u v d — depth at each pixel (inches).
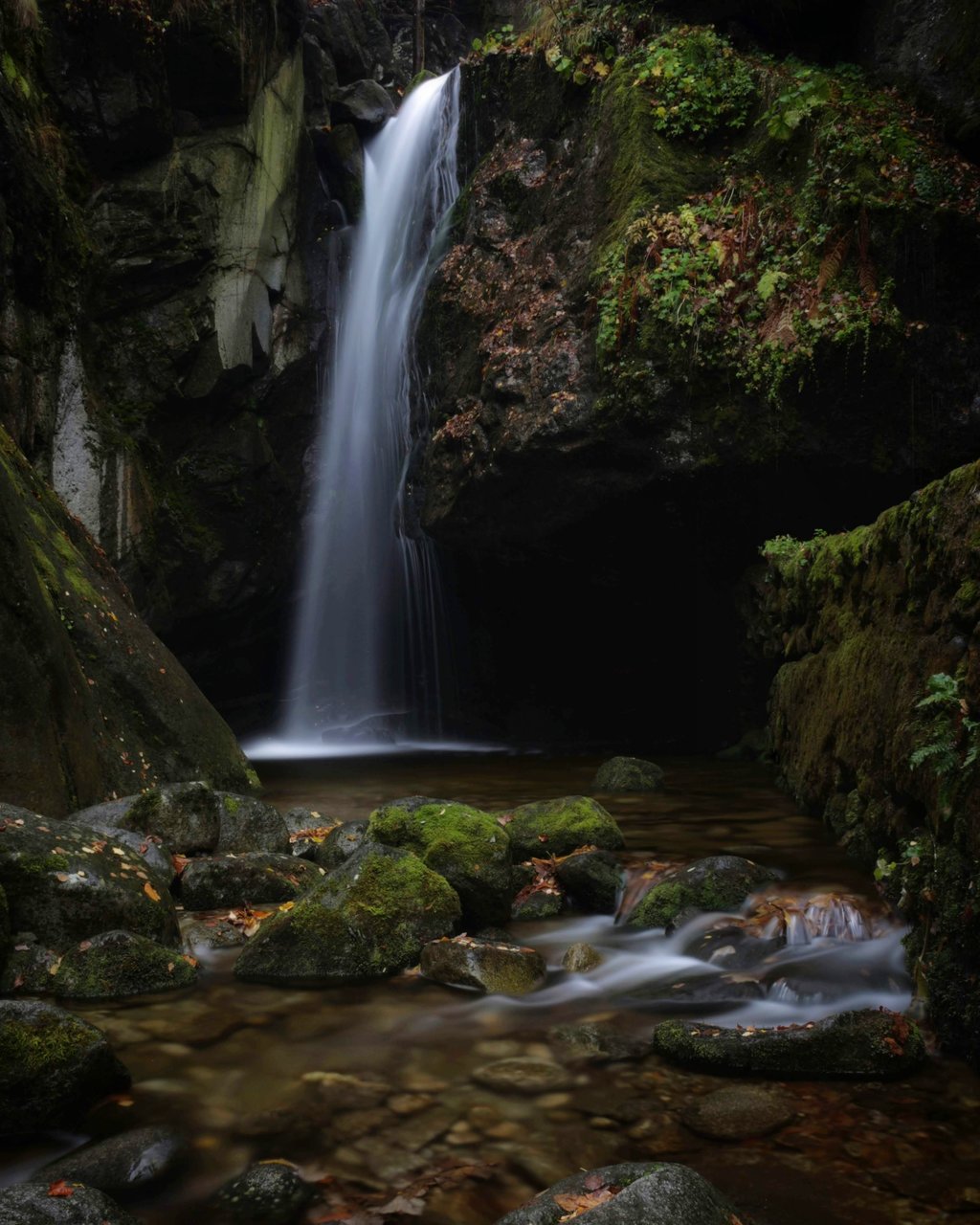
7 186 418.0
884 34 457.7
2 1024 120.6
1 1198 94.1
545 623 598.9
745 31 509.4
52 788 234.4
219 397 550.3
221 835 243.9
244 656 642.2
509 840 214.7
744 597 460.4
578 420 438.3
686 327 415.2
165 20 484.7
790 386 398.9
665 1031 142.3
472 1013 156.9
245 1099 126.0
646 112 469.7
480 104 578.2
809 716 310.2
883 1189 104.3
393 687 661.9
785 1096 126.2
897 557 219.3
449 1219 99.7
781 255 413.4
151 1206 102.2
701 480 431.2
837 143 409.7
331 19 681.6
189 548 549.0
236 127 538.0
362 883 185.9
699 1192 93.2
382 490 629.6
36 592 250.4
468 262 540.1
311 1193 104.2
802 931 189.3
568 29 534.0
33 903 169.2
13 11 445.1
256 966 174.6
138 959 165.5
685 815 309.0
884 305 386.9
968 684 150.9
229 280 539.8
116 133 493.7
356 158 643.5
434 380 552.4
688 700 570.9
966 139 416.8
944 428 392.2
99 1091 124.2
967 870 142.9
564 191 502.3
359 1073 133.7
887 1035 135.0
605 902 222.7
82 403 488.1
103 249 501.0
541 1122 120.0
